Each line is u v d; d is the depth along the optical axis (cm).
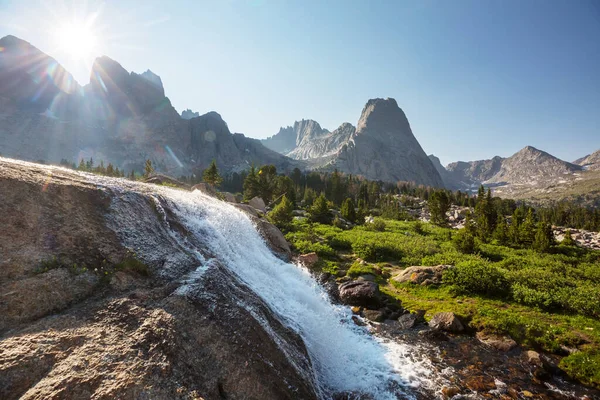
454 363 978
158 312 591
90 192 834
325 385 833
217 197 2464
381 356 1012
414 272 1748
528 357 1002
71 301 574
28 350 453
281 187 6600
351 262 2153
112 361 468
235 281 868
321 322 1104
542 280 1580
